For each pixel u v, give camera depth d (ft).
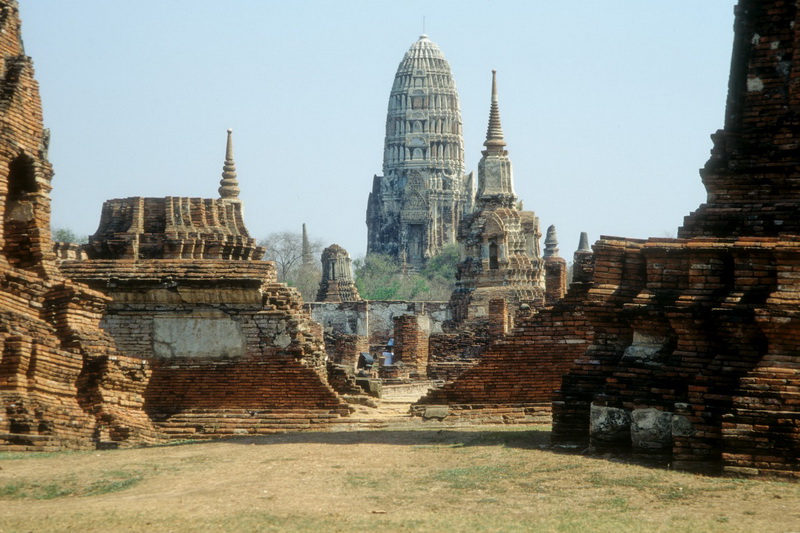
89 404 102.47
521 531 62.75
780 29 93.25
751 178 91.15
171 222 147.64
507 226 315.78
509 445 91.66
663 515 66.80
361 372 192.95
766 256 80.38
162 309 127.54
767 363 77.66
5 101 106.83
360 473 78.84
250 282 125.59
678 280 86.53
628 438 86.02
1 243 106.32
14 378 96.53
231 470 80.84
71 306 105.40
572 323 125.90
